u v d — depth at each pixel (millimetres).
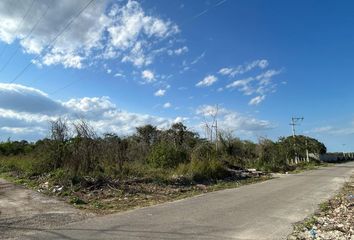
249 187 20453
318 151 76500
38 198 14805
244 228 9836
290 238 8898
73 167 18781
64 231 9312
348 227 10094
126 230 9414
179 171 23281
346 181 24844
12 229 9547
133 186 18031
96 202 14148
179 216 11352
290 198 15719
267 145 42438
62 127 29156
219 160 28828
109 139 22719
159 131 35344
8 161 31156
